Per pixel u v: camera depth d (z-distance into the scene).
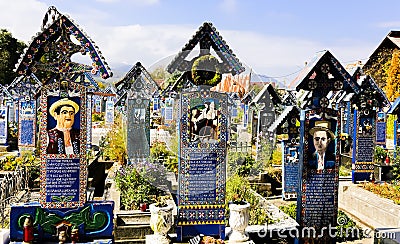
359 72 15.61
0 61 46.78
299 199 9.57
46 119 8.38
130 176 11.41
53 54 8.36
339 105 15.45
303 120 9.44
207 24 8.91
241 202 9.16
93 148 21.95
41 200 8.46
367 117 15.55
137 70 15.20
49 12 8.15
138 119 14.18
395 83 37.88
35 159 17.94
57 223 8.54
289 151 14.61
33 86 20.25
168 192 11.60
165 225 8.71
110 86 19.73
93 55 8.36
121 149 17.81
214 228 9.22
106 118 26.34
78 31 8.26
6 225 10.98
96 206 8.66
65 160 8.48
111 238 8.73
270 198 14.70
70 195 8.54
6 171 17.75
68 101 8.43
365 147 15.61
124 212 10.09
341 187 15.30
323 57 9.18
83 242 8.54
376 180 16.16
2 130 25.58
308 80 9.28
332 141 9.52
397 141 16.98
